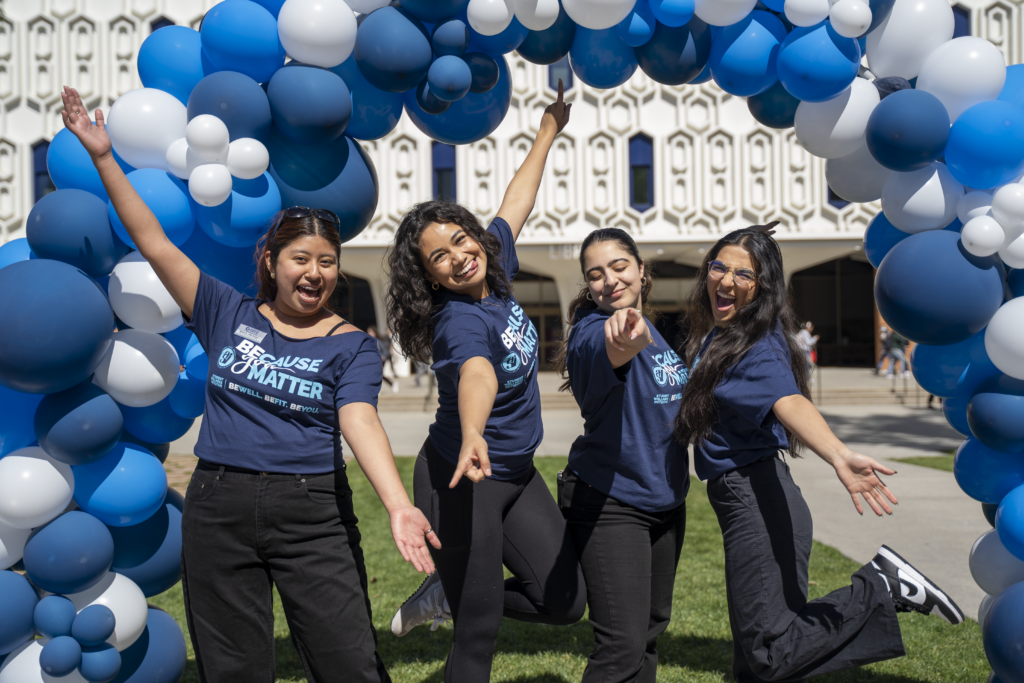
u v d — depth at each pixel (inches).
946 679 126.4
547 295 1032.8
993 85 102.5
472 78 110.5
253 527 82.6
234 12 100.9
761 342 96.1
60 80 780.6
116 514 97.0
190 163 97.1
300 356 84.8
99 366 95.8
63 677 96.3
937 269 98.6
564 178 810.8
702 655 140.3
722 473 99.1
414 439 474.0
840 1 100.8
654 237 811.4
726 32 113.3
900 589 98.1
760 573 95.0
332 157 109.0
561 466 345.4
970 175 101.4
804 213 803.4
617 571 94.0
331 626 82.7
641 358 96.2
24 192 787.4
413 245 91.7
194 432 518.9
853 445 418.0
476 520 91.2
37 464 93.9
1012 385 102.1
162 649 104.0
